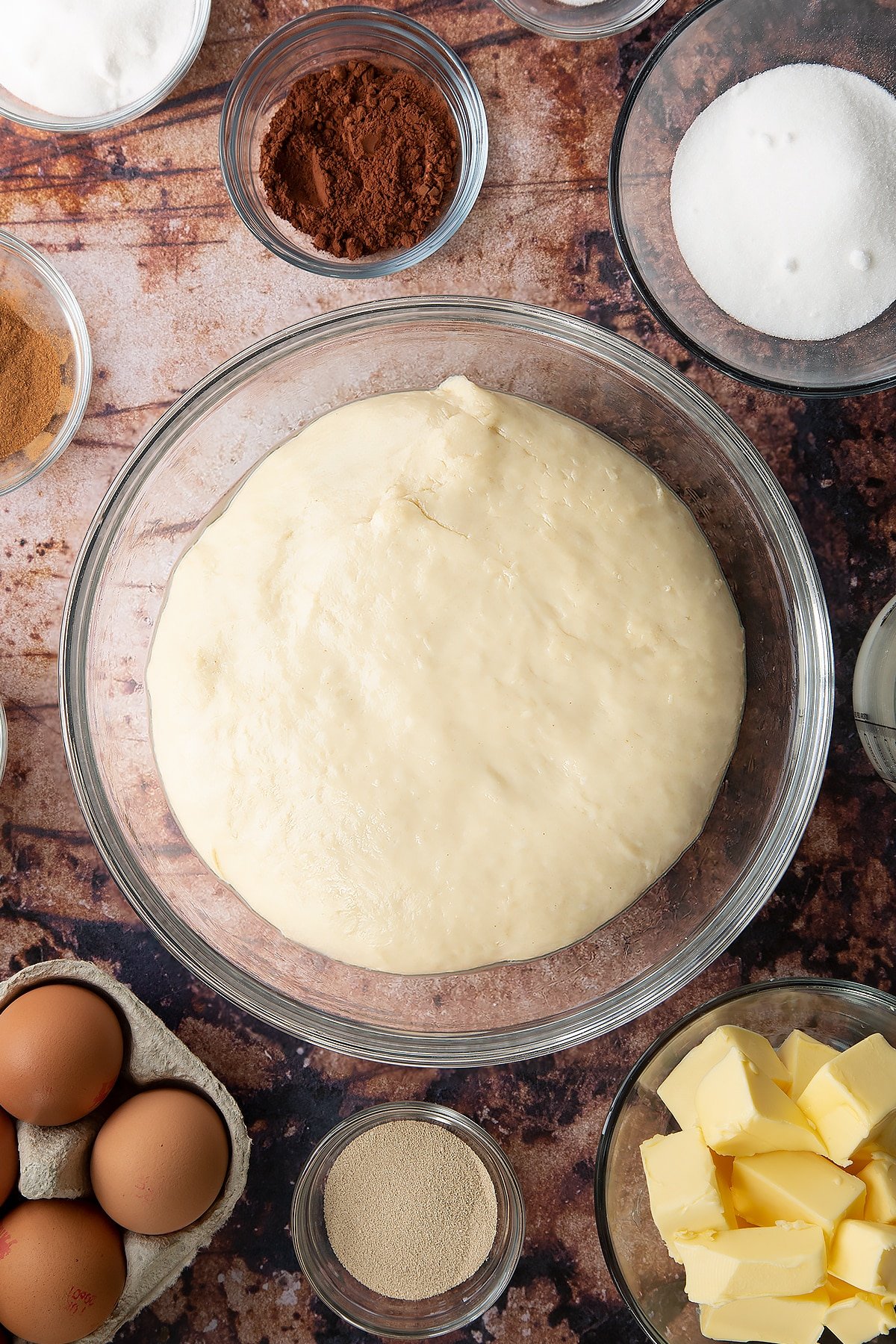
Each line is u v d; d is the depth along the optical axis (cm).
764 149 61
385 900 57
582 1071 63
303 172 63
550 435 59
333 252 63
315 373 62
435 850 57
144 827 63
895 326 63
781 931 63
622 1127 60
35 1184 60
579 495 58
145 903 61
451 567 57
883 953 63
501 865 57
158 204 63
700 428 62
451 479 58
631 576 58
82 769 61
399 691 57
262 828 57
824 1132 57
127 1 61
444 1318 63
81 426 64
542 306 61
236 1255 63
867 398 63
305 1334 63
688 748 57
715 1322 59
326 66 64
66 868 64
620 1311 63
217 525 60
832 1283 58
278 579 58
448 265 63
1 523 64
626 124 61
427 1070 63
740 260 62
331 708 57
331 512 58
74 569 61
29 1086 59
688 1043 61
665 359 63
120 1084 63
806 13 62
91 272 63
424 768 57
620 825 57
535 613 57
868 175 61
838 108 61
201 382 60
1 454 63
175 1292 63
